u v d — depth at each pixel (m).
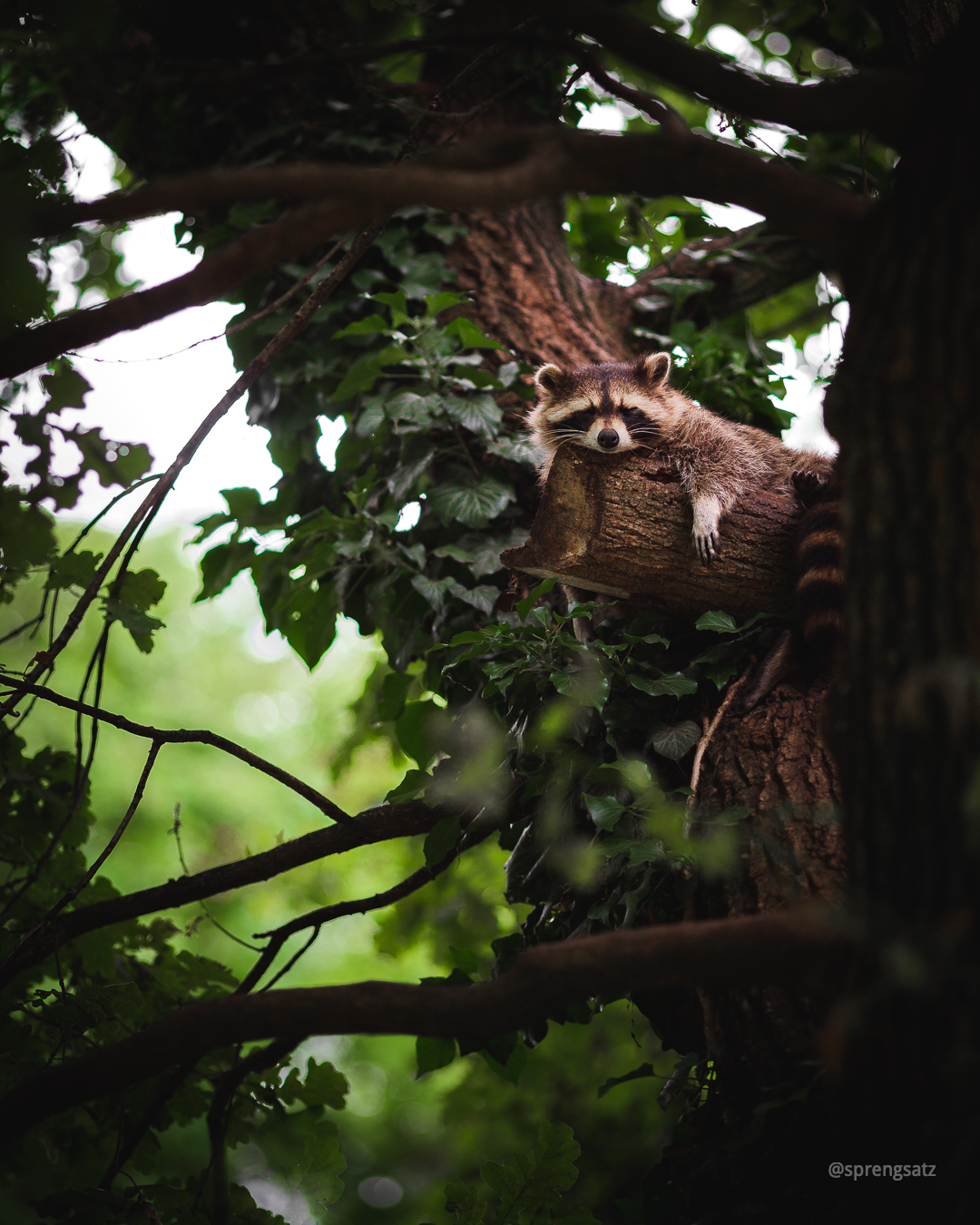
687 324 4.85
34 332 1.87
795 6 4.98
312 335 4.49
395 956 6.14
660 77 1.79
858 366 1.80
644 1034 6.14
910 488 1.71
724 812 2.63
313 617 4.07
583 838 3.02
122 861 9.69
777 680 2.99
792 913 1.77
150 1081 3.24
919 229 1.71
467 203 1.72
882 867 1.71
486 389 4.04
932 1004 1.62
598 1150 5.78
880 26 3.57
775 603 3.13
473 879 6.00
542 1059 6.23
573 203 5.70
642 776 2.68
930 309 1.69
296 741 12.33
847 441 1.85
